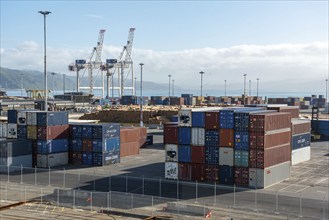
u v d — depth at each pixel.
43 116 70.88
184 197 49.31
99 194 49.16
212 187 54.81
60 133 73.00
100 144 71.94
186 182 58.03
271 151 55.88
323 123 118.50
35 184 56.38
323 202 46.84
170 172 60.47
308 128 79.94
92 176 62.06
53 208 44.97
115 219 40.97
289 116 60.91
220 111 57.00
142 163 74.38
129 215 42.16
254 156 54.78
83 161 73.62
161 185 56.09
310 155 85.81
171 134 60.41
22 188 53.88
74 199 47.03
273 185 56.41
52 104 165.25
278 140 57.78
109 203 46.09
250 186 55.25
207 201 47.41
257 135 54.44
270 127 55.38
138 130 86.19
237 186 55.62
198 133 58.50
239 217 40.78
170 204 43.19
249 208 44.28
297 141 75.56
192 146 58.94
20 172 65.50
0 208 44.56
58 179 59.78
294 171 67.50
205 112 57.97
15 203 46.59
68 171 66.62
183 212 42.38
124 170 67.38
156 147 96.56
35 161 71.81
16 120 73.50
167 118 147.75
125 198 47.91
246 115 55.19
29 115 72.19
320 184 57.06
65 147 74.00
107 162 72.69
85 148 73.31
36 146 71.69
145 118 148.88
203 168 58.41
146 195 49.94
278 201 47.34
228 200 47.91
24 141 70.31
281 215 41.50
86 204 46.03
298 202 46.91
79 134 73.75
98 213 43.03
